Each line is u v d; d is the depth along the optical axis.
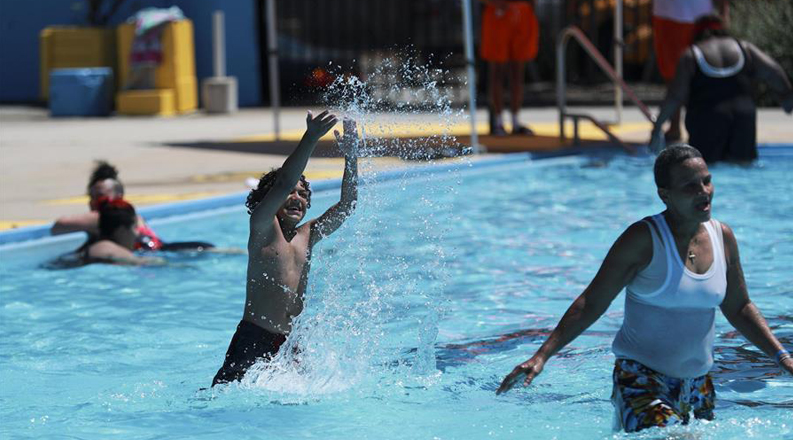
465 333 8.75
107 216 11.95
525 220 14.12
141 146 22.19
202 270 11.52
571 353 8.11
